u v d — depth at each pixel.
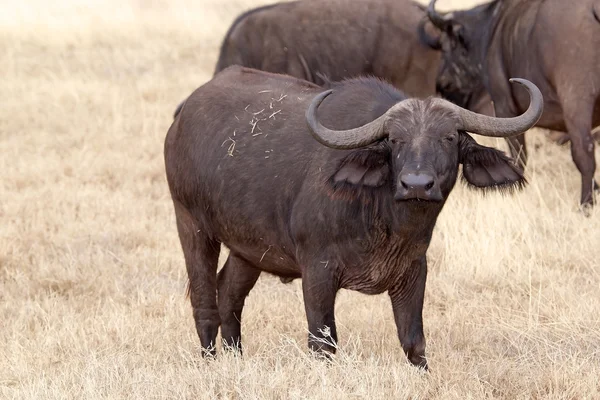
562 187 36.91
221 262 30.84
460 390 20.08
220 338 24.81
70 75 59.84
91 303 27.33
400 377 19.95
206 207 22.97
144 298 27.11
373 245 20.12
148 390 19.55
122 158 43.56
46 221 34.88
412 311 20.98
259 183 21.55
